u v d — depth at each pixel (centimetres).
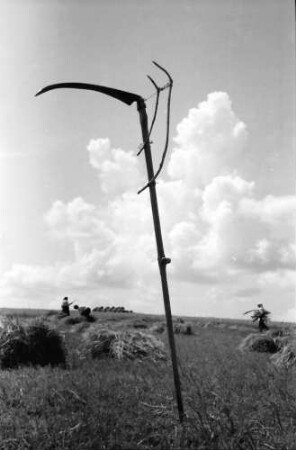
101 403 589
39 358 959
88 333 1156
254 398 633
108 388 679
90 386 686
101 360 1013
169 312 498
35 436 484
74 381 724
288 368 942
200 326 3034
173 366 501
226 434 464
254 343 1391
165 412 547
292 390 681
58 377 766
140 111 508
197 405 560
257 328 2745
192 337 1953
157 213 496
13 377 776
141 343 1080
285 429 496
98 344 1077
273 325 2506
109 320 2497
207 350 1336
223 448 436
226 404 561
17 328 977
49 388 677
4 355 945
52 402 614
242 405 576
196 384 668
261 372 858
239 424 493
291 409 566
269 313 2345
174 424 511
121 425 511
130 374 826
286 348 1048
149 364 969
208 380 753
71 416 534
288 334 1591
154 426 516
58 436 484
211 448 437
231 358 1128
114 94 500
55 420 529
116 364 959
